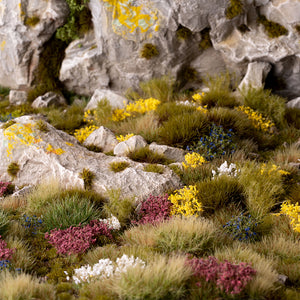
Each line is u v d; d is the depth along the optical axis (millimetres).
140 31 325
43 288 219
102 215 253
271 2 308
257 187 251
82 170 268
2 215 245
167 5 317
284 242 235
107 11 325
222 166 266
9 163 277
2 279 220
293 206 248
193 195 252
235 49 322
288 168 274
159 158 278
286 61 317
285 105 318
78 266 229
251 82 319
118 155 283
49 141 278
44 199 256
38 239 240
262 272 220
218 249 232
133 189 260
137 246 237
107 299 216
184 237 233
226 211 251
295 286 224
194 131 284
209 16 315
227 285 215
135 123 305
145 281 216
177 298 215
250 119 303
